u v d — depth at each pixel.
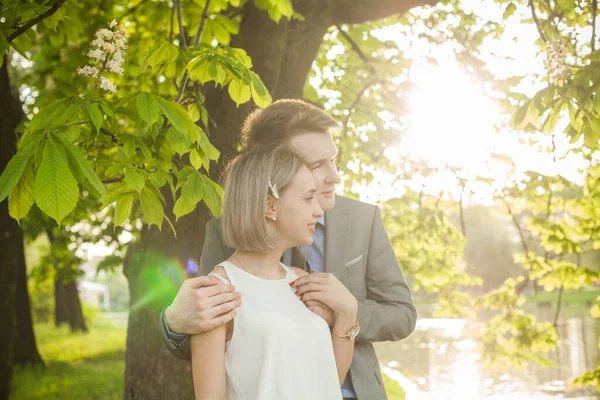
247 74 3.13
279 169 2.09
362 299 2.70
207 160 2.99
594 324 35.59
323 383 2.08
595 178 7.96
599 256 19.00
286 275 2.22
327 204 2.53
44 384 14.66
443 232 9.08
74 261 15.74
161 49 3.27
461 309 9.51
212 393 1.92
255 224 2.07
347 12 5.32
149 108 2.54
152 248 4.88
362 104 9.45
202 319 1.92
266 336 1.97
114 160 2.79
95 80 2.81
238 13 5.68
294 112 2.52
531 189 8.23
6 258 8.71
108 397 12.98
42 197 1.99
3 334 8.72
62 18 4.01
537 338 8.39
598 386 7.38
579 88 3.16
